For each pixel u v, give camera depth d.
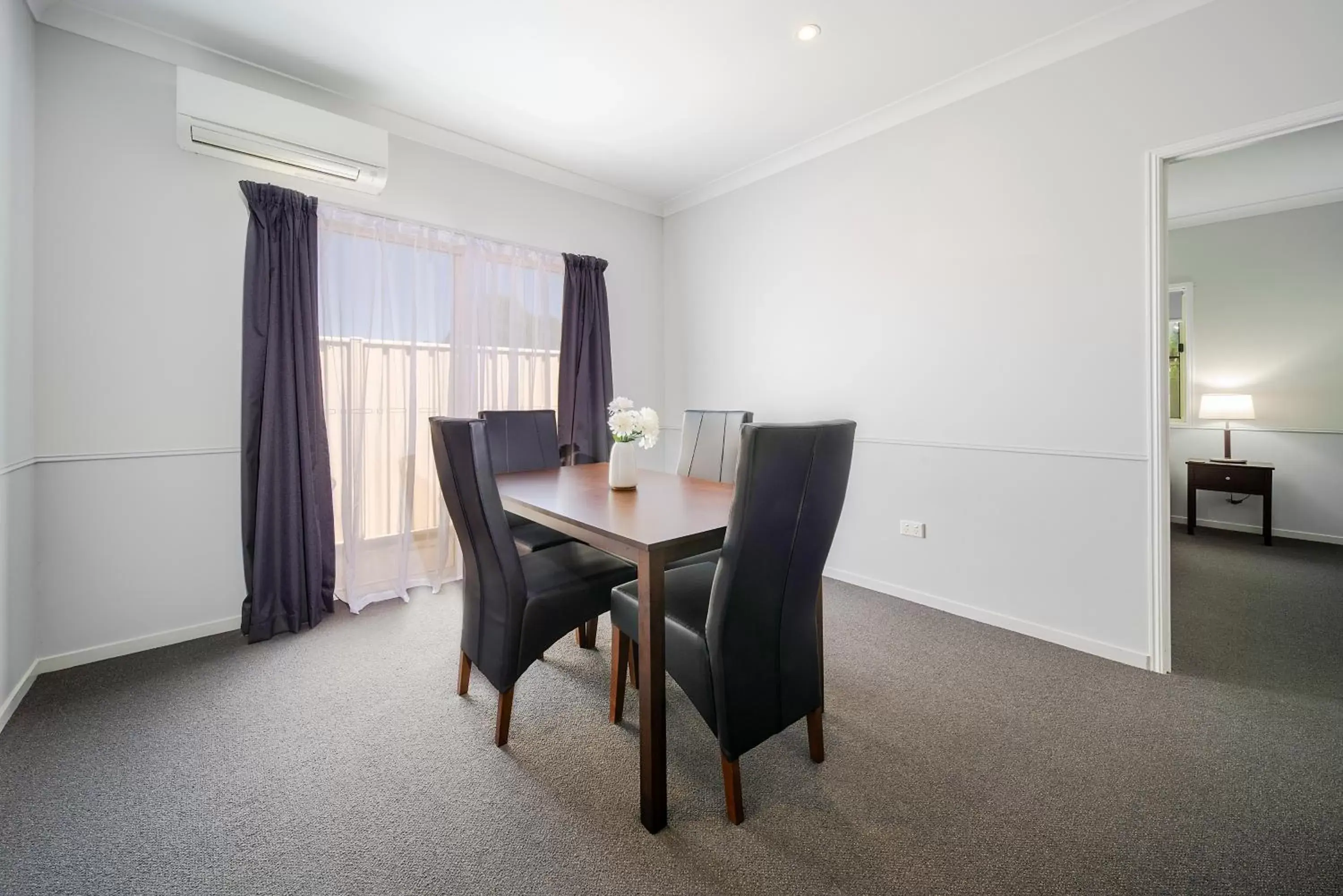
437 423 1.72
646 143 3.17
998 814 1.37
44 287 2.04
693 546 1.40
